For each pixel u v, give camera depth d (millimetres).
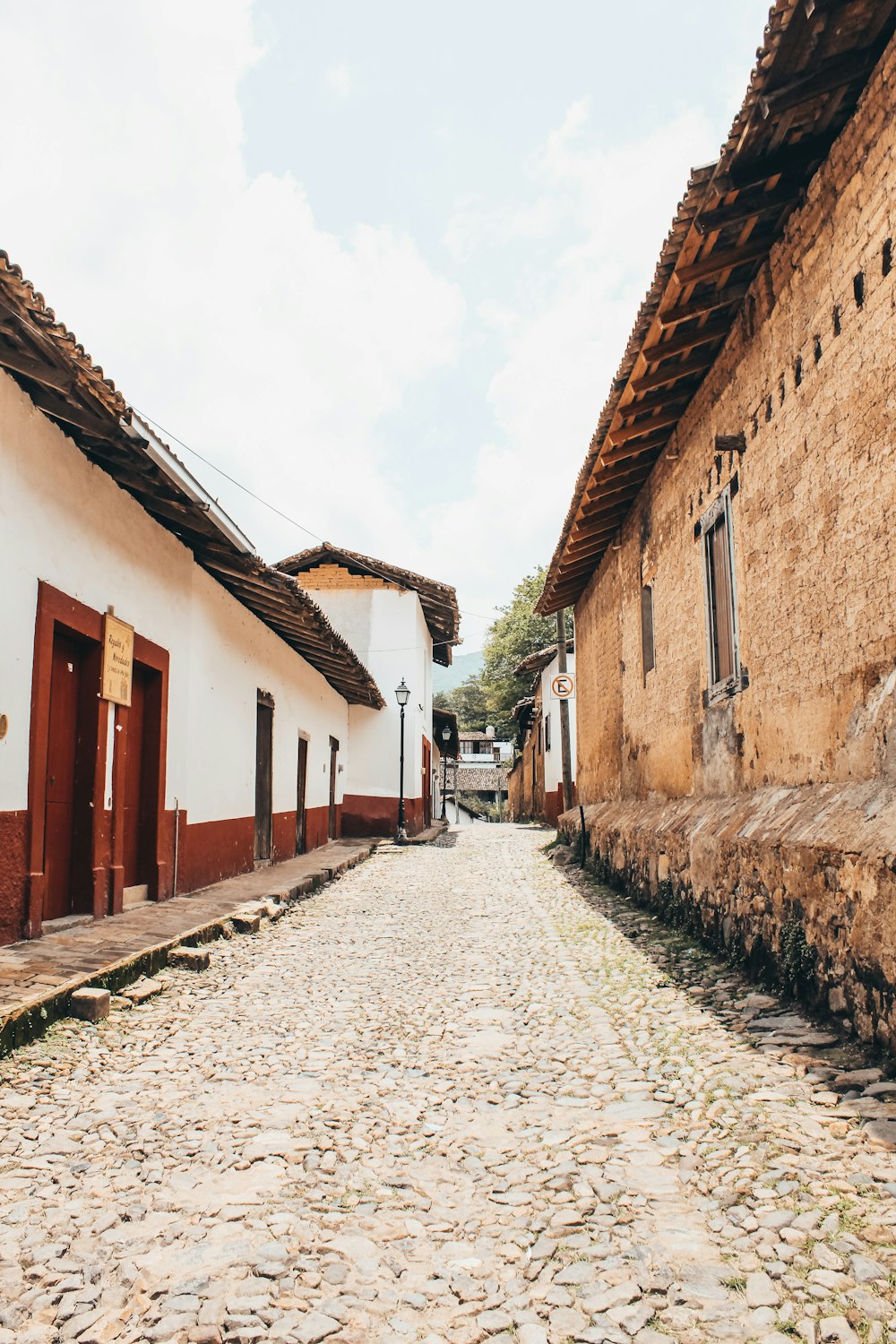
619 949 7461
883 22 4145
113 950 6375
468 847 20656
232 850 11805
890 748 4387
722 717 7312
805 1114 3633
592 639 14711
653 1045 4824
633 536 11070
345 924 9430
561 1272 2701
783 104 4516
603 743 13609
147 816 9055
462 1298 2590
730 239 5785
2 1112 3988
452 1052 4934
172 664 9430
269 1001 6086
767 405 6074
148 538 8656
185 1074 4566
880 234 4387
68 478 6918
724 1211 2984
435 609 25766
